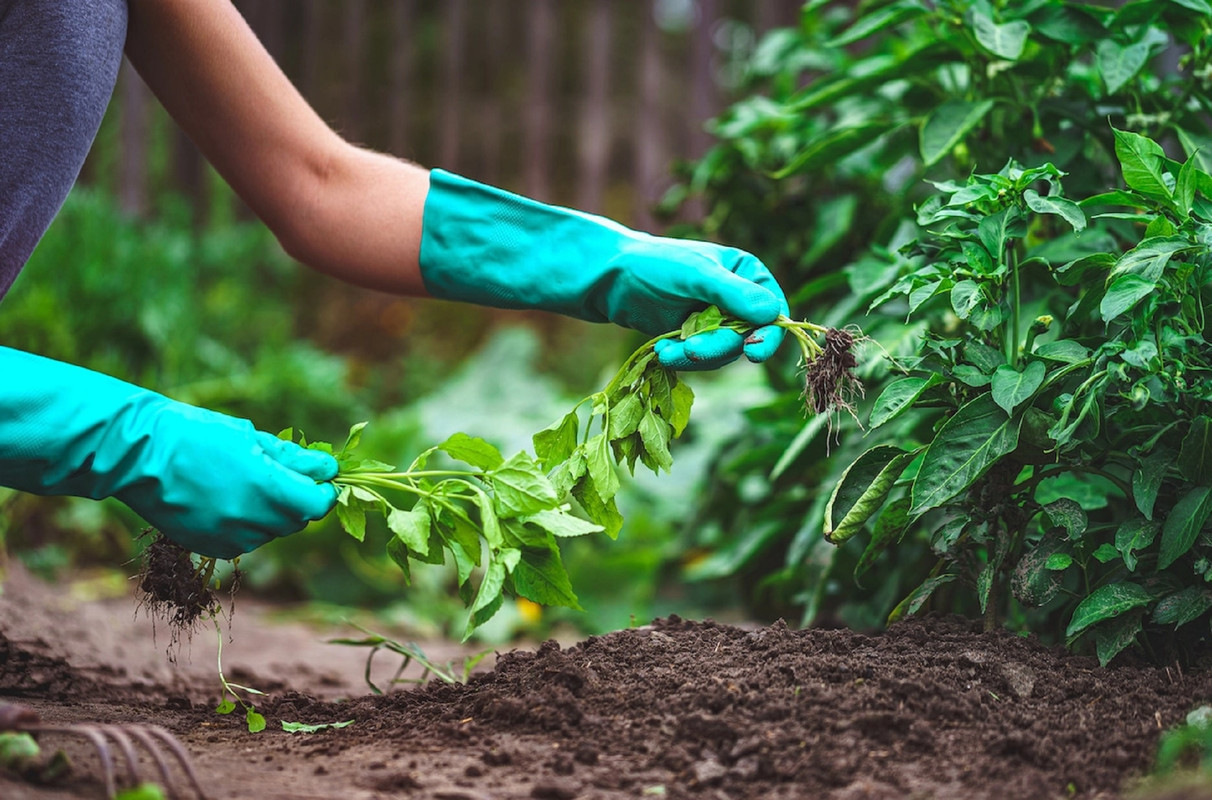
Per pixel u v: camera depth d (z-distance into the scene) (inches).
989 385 58.2
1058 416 56.2
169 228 215.9
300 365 169.0
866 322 81.3
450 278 65.5
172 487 54.1
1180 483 58.1
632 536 146.1
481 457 58.7
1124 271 53.9
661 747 49.4
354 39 244.5
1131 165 56.3
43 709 65.3
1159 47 76.7
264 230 226.7
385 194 66.7
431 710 57.7
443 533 58.5
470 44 288.7
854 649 57.5
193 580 59.2
